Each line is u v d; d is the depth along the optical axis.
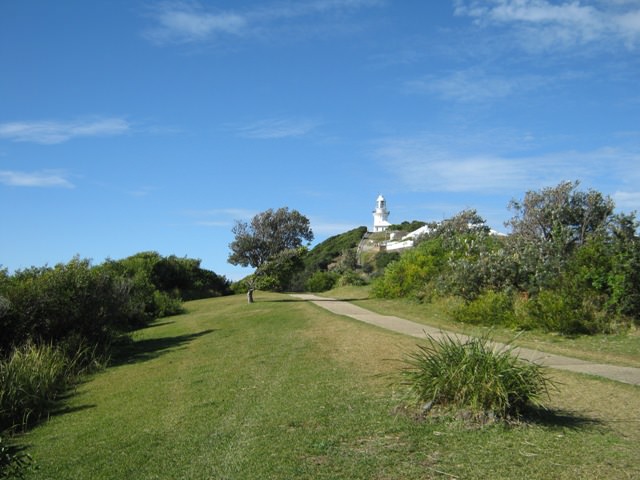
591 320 14.94
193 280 48.84
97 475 6.58
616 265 15.05
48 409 11.16
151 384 12.05
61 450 7.88
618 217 16.08
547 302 15.62
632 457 5.92
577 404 8.09
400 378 9.76
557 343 14.12
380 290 28.44
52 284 17.66
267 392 9.80
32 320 17.02
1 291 17.31
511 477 5.52
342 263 57.31
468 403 7.23
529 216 25.36
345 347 14.08
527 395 7.12
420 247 29.20
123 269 41.56
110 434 8.40
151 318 30.59
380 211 96.69
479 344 7.82
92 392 12.41
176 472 6.36
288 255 33.00
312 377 10.68
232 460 6.51
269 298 35.09
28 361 13.26
